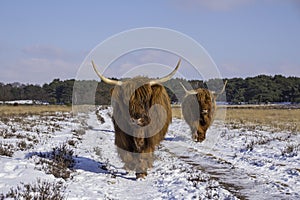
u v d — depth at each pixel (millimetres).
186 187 8695
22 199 6359
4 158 9984
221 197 7801
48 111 46062
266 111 50969
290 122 31578
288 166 11391
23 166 9125
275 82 82750
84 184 8633
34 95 84875
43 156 10992
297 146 15102
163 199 7738
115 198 7617
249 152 14719
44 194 6699
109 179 9391
